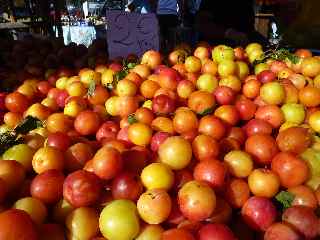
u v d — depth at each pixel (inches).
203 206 58.0
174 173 68.6
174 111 89.9
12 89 121.1
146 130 77.5
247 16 180.1
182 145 68.4
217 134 79.0
